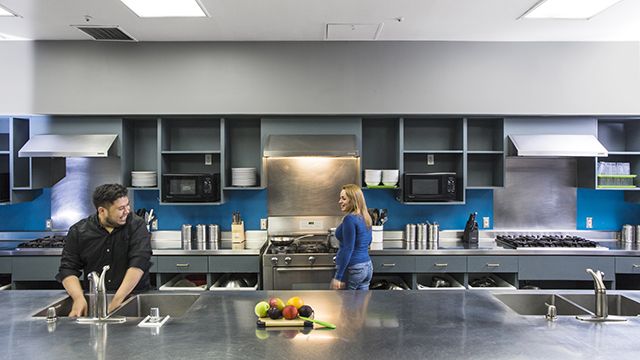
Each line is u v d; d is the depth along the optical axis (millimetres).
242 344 1621
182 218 4570
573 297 2330
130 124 4406
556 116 4242
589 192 4641
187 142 4520
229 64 4086
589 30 3773
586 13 3340
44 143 4051
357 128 4258
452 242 4449
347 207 3432
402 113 4109
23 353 1543
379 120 4562
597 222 4637
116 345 1613
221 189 4191
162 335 1711
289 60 4082
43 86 4039
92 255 2523
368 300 2193
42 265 3848
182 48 4070
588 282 4230
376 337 1693
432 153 4473
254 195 4586
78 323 1855
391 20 3498
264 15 3375
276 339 1670
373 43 4086
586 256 3891
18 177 4230
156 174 4320
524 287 4305
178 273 4090
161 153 4188
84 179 4531
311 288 3754
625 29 3742
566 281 4391
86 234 2494
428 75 4090
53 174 4535
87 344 1623
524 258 3908
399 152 4281
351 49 4086
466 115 4191
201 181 4102
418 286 4051
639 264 3883
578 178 4598
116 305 2111
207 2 3102
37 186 4262
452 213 4617
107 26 3611
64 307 2227
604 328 1793
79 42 4039
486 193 4621
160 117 4195
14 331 1760
